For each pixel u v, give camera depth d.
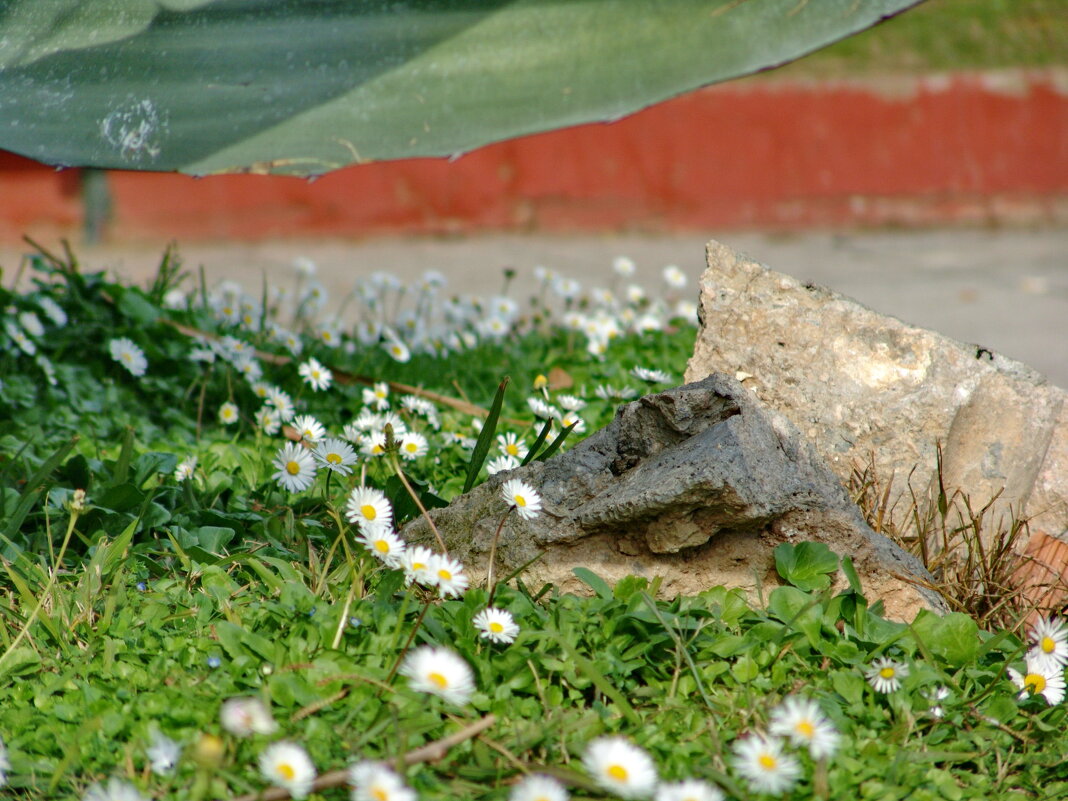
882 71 17.38
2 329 5.69
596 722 2.96
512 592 3.41
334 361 6.83
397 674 3.04
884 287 12.98
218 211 15.17
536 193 16.30
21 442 4.93
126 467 4.13
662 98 2.37
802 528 3.52
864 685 3.18
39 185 14.43
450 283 12.84
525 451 4.85
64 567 3.77
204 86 2.63
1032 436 4.07
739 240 16.33
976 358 4.09
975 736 3.08
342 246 15.23
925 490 4.07
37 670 3.13
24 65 2.77
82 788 2.69
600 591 3.40
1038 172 17.42
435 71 2.51
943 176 17.23
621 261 8.10
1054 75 17.38
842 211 17.06
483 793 2.72
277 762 2.55
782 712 2.82
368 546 3.21
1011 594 3.76
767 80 16.83
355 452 4.57
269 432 5.36
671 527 3.44
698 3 2.38
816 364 4.12
